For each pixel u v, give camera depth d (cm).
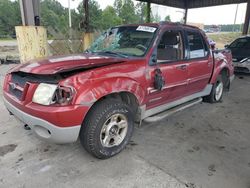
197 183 238
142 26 343
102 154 270
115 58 298
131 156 286
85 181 238
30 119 240
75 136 239
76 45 966
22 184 233
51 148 300
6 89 291
